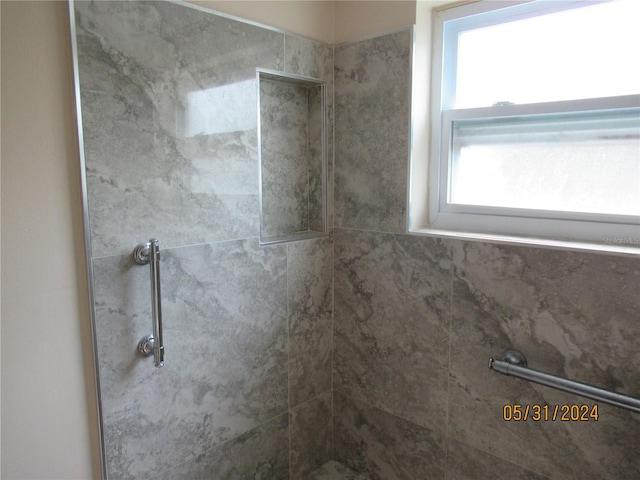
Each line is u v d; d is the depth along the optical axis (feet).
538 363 3.81
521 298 3.84
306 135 5.17
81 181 3.20
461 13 4.39
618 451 3.50
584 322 3.54
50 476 3.34
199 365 4.06
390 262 4.70
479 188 4.52
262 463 4.75
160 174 3.61
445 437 4.49
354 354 5.18
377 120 4.65
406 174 4.49
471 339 4.19
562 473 3.79
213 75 3.87
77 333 3.35
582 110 3.80
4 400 3.09
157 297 3.51
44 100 3.04
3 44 2.85
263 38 4.24
